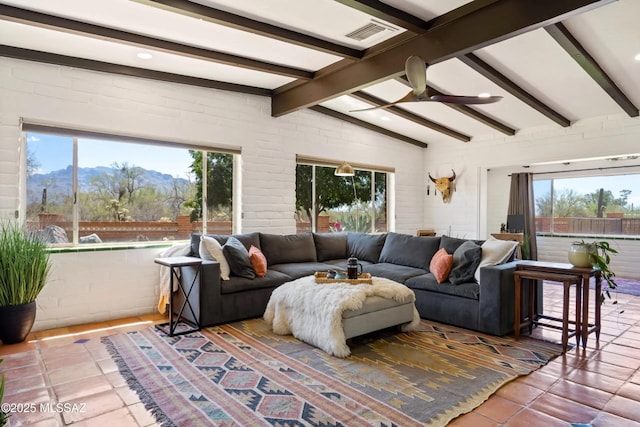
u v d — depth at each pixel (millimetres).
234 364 2752
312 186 5770
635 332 3543
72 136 3727
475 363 2797
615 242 6996
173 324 3596
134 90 4062
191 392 2324
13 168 3412
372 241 5191
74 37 3254
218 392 2326
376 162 6531
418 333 3500
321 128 5742
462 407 2162
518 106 5105
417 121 5852
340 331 2947
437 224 7195
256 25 3076
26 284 3154
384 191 6855
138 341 3227
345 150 6066
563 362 2834
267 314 3633
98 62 3779
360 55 3744
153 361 2797
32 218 3582
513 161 6160
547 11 2559
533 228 7562
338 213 6129
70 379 2496
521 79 4195
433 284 3871
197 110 4508
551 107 5012
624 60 3631
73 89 3705
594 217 7293
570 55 3479
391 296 3336
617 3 2807
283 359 2854
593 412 2127
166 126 4273
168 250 4125
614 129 5156
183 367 2691
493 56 3721
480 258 3746
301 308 3270
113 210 4023
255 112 4996
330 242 5316
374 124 6379
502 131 5930
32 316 3238
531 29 2709
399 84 4672
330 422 1998
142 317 4004
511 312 3502
